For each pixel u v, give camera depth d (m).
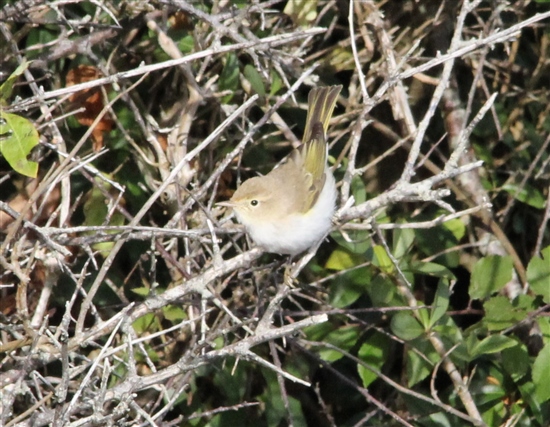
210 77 10.02
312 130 9.59
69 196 8.25
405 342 9.37
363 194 9.92
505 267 9.65
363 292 10.08
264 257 10.53
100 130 9.57
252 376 10.12
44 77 8.80
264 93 9.78
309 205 8.81
